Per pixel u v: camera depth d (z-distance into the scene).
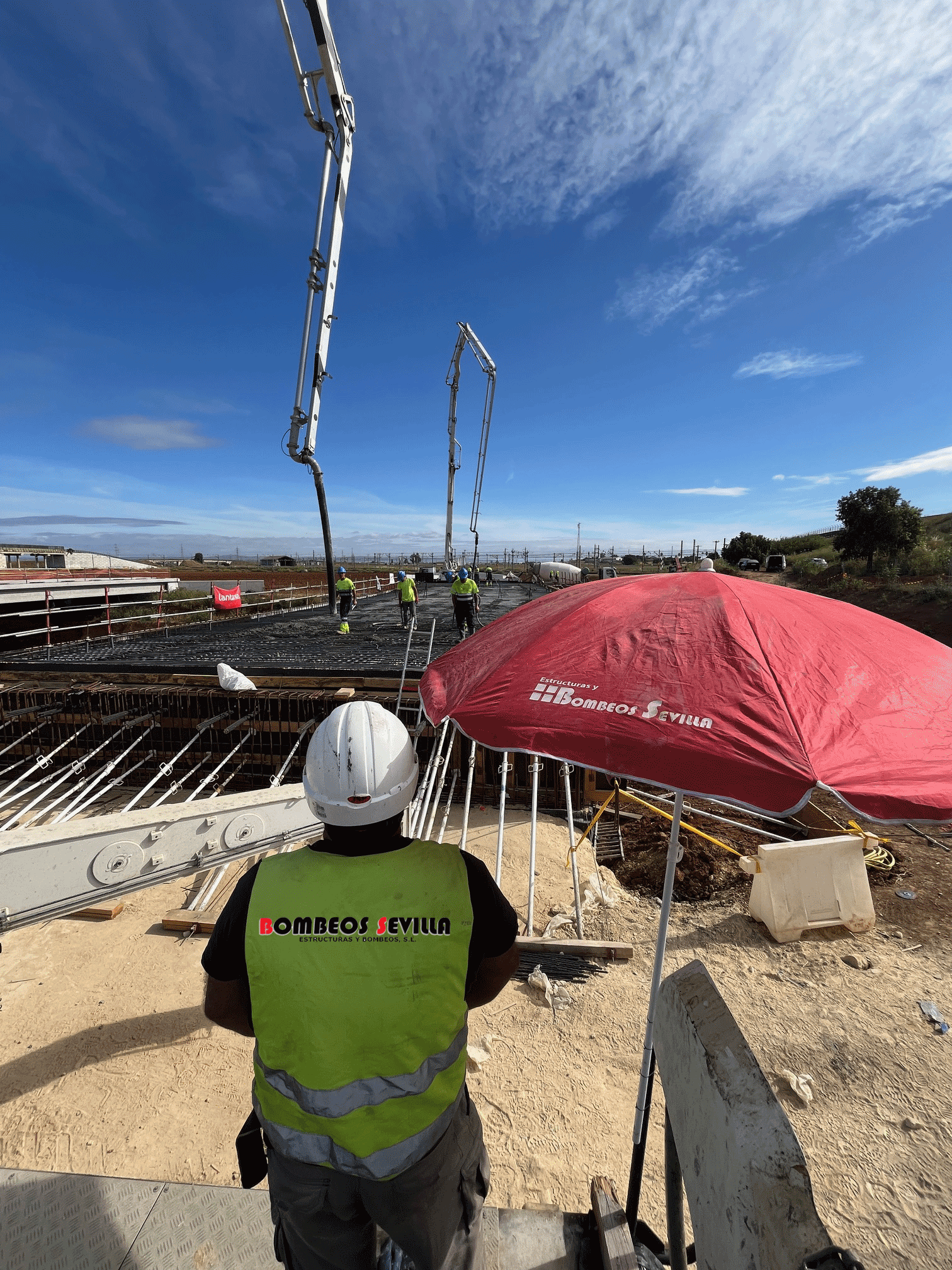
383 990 1.29
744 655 1.73
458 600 15.70
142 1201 2.36
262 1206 2.35
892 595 25.25
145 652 14.30
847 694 1.65
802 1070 4.30
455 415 32.97
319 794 1.40
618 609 2.04
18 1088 4.14
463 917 1.36
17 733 10.41
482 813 8.70
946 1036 4.61
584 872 7.02
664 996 1.61
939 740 1.55
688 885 6.74
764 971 5.39
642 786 9.26
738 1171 1.17
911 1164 3.64
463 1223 1.58
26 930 5.90
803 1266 1.01
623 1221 2.17
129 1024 4.70
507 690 1.84
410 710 9.70
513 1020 4.84
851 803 1.38
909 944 5.74
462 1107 1.56
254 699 9.86
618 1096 4.15
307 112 14.65
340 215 16.02
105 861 3.47
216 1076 4.25
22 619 17.30
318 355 16.16
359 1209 1.40
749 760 1.48
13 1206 2.32
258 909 1.34
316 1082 1.29
